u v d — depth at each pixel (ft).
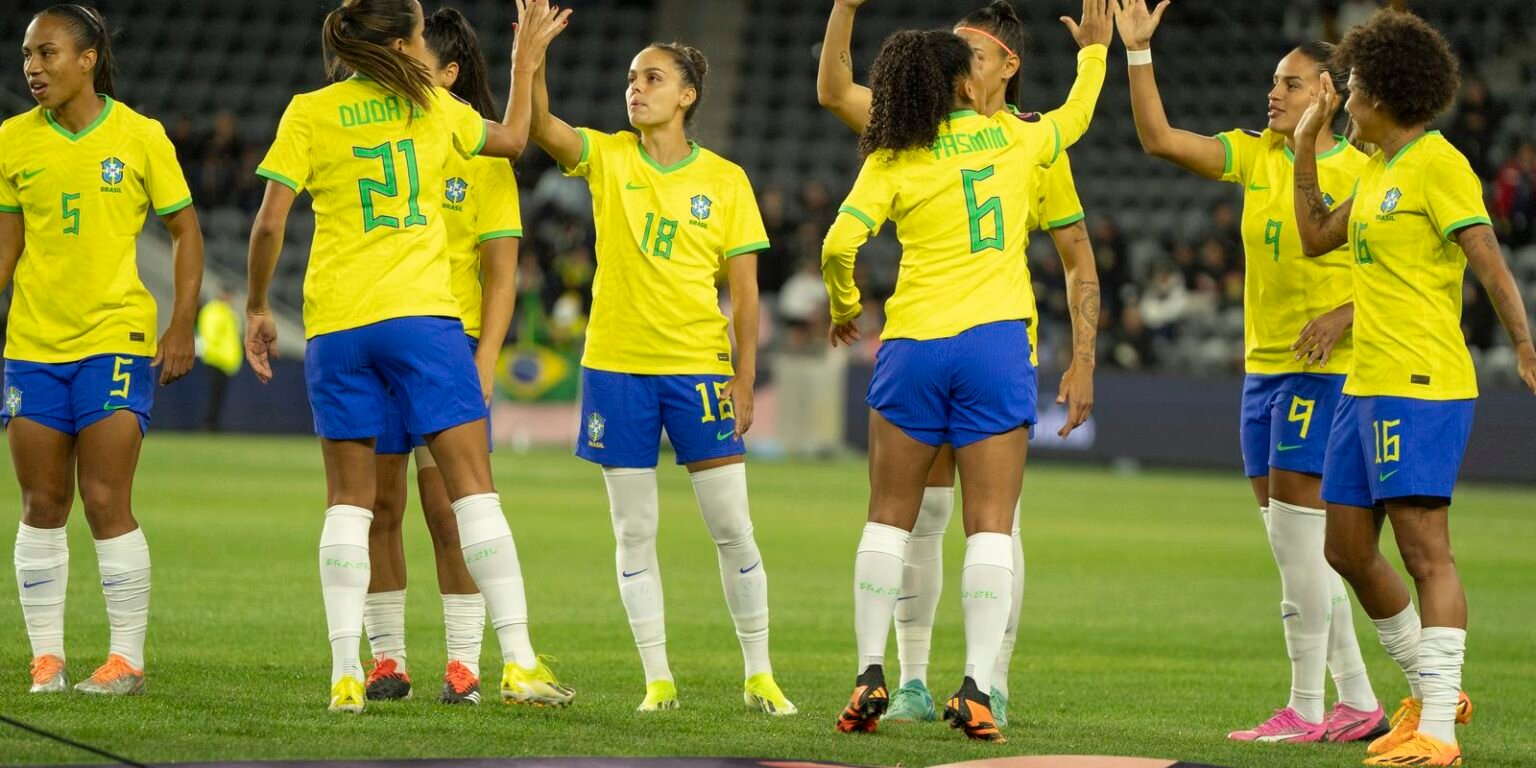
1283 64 71.10
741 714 66.49
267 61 383.24
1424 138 60.13
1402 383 59.67
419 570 122.72
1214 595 125.29
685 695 73.87
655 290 67.05
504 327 67.97
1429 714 59.67
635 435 67.87
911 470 61.77
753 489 214.90
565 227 316.40
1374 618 65.51
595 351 68.33
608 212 67.67
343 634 61.26
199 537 136.46
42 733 52.65
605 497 192.24
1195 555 152.56
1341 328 66.69
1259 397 72.28
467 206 68.59
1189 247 316.40
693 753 54.19
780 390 291.17
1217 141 72.43
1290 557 69.97
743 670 83.30
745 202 68.90
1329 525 63.21
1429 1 375.66
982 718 58.54
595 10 403.75
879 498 62.18
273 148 60.70
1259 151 72.08
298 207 348.79
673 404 67.62
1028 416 60.90
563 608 105.91
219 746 52.03
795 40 400.06
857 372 288.92
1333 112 64.08
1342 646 71.20
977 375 60.18
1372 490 60.85
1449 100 60.03
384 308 60.75
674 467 246.68
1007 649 68.80
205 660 77.15
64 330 64.03
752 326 68.85
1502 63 363.97
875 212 61.21
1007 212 61.41
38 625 65.72
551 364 297.53
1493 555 158.71
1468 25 371.76
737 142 377.71
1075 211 67.46
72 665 73.41
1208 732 69.31
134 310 64.85
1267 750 61.46
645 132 68.23
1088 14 69.00
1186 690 82.84
